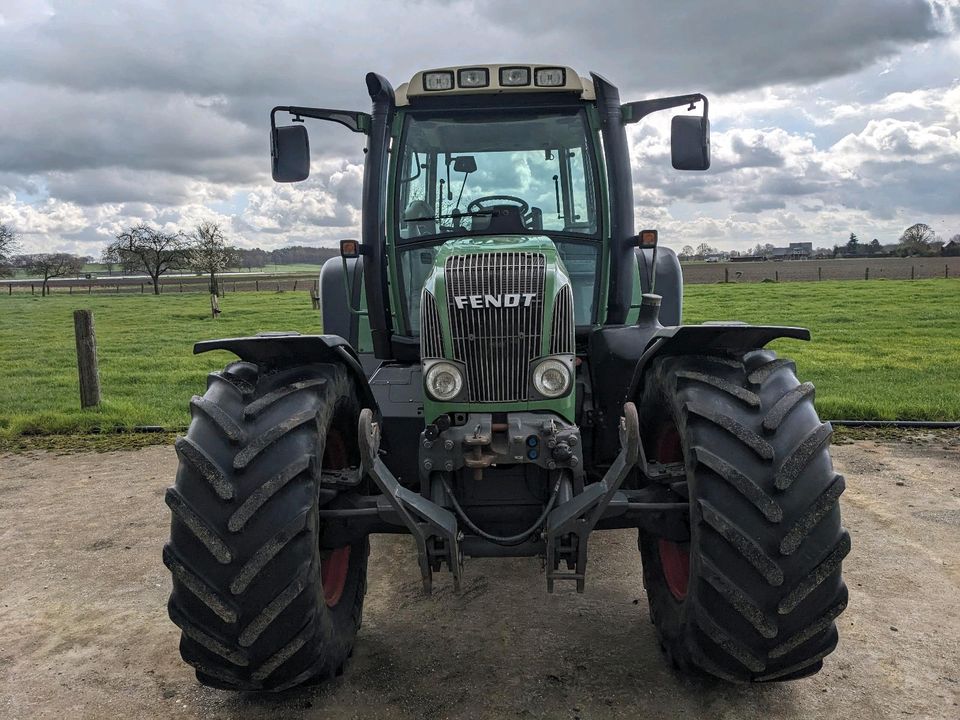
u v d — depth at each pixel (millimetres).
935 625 3330
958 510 4836
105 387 10828
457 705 2779
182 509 2404
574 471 2811
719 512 2406
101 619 3604
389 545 4551
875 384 9539
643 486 3172
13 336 21594
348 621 3031
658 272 5262
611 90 3754
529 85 3789
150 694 2932
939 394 8516
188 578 2391
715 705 2742
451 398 2910
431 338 2971
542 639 3277
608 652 3143
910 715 2670
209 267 64938
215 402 2561
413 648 3227
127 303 40531
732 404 2541
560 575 2695
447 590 3844
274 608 2375
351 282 4875
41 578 4094
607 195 3840
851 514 4789
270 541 2369
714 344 2777
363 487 3230
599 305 3877
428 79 3803
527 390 2916
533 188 3988
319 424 2578
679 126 3771
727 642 2449
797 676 2605
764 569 2352
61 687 2998
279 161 3807
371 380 3666
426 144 3990
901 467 5816
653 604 3092
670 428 2986
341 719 2707
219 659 2486
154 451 6824
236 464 2395
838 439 6695
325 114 3805
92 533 4773
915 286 36094
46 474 6117
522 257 3041
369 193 3859
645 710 2721
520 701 2795
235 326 24453
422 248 3959
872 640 3199
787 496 2389
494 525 2957
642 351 3373
